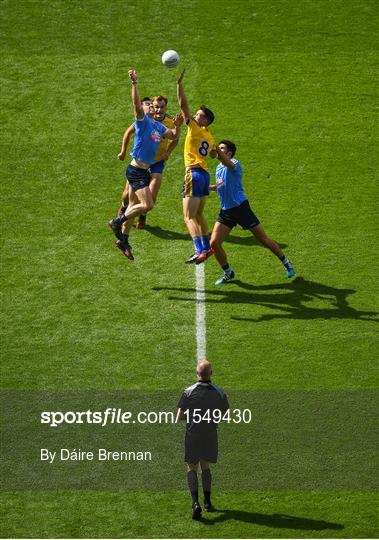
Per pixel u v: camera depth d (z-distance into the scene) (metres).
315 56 90.38
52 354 65.12
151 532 54.50
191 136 69.56
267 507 56.03
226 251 73.38
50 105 85.88
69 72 88.88
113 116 84.56
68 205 77.06
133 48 91.19
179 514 55.69
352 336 66.06
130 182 69.00
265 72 88.75
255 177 79.31
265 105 85.69
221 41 91.81
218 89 87.00
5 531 54.44
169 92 86.69
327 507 55.91
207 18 94.25
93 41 92.00
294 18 94.31
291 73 88.62
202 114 69.31
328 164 80.25
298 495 56.72
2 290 69.94
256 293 69.62
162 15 94.56
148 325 67.06
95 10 95.31
